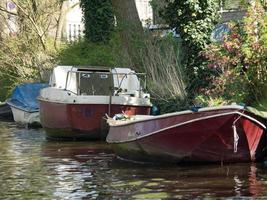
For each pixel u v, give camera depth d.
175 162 15.53
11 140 22.59
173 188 12.72
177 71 23.47
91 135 21.80
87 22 32.19
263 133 15.34
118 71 23.14
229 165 15.32
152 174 14.39
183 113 14.72
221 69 18.64
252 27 16.73
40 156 18.08
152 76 24.12
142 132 15.47
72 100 21.30
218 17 22.39
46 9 39.03
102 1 31.58
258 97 17.05
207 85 21.22
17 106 29.14
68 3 45.53
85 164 16.31
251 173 14.14
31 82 34.62
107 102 21.33
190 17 21.83
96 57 29.91
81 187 13.14
